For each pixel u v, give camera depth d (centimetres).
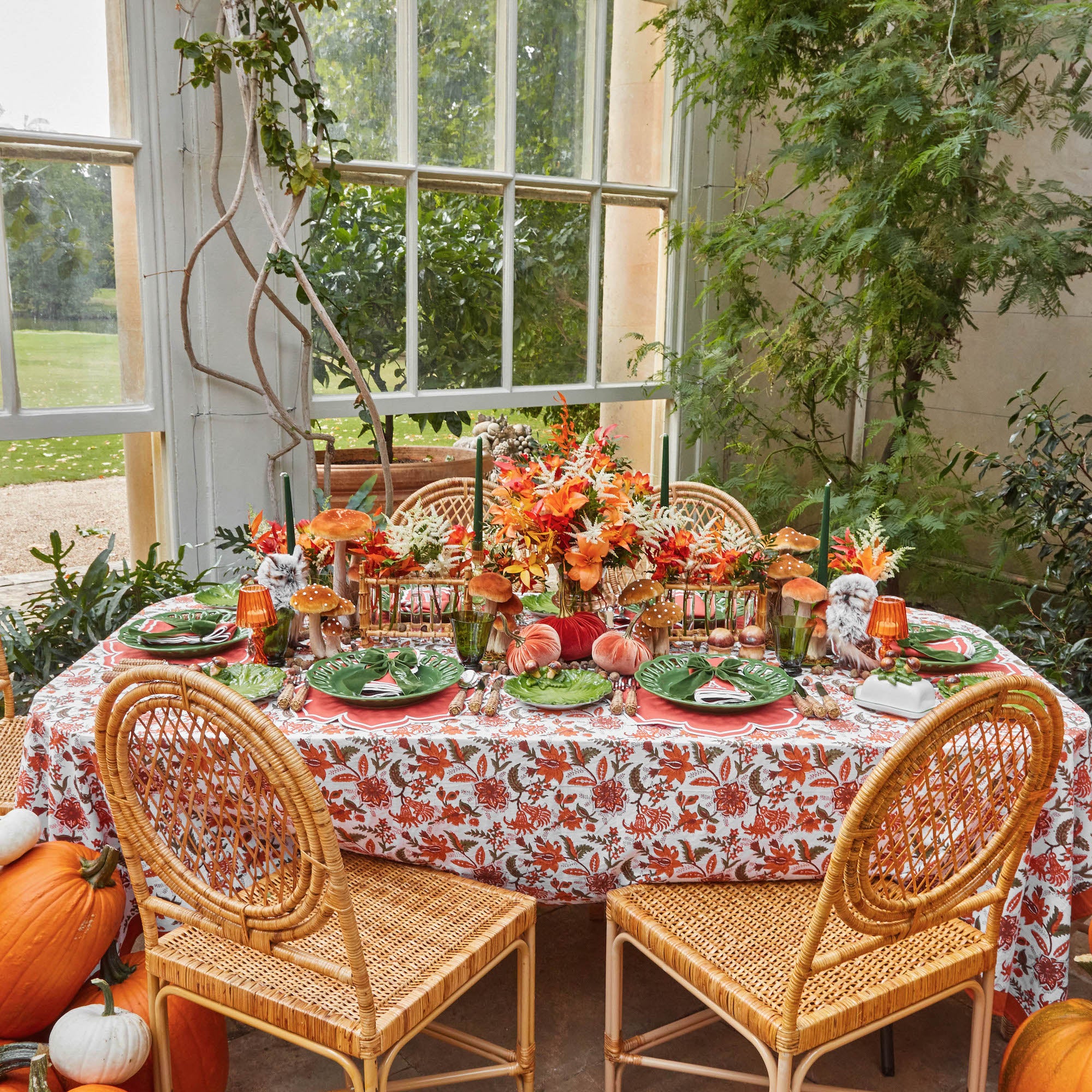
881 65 282
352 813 167
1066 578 353
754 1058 192
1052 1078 155
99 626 270
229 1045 195
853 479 370
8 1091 150
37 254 276
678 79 347
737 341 361
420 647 213
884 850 164
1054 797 167
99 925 162
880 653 192
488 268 346
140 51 279
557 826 167
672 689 179
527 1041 165
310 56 279
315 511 327
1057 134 305
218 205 283
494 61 333
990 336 373
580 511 191
